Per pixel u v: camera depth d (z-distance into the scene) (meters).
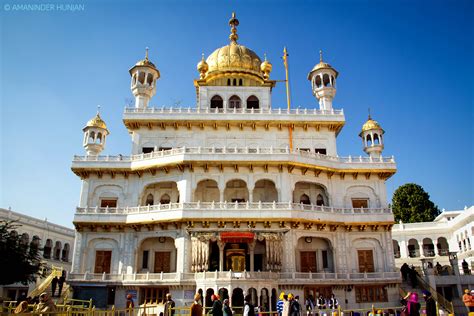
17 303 28.83
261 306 38.53
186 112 51.16
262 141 51.62
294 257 44.50
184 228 44.78
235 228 44.34
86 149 52.34
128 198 49.00
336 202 49.84
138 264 46.78
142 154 49.34
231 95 56.09
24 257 41.28
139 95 52.88
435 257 62.81
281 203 45.50
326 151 51.78
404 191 82.12
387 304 45.28
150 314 41.12
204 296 39.47
